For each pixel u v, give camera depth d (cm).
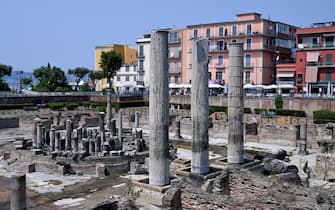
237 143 2689
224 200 1652
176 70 10069
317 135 4462
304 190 1667
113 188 2858
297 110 6316
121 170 3409
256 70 8762
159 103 2170
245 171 2003
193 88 2400
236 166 2495
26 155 3622
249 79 8862
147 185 2195
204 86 2388
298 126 4616
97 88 13525
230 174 1995
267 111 6494
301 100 6425
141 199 2183
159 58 2166
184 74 9969
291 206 1529
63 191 2814
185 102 8169
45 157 3481
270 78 8975
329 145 3031
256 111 6756
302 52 7731
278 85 7706
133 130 5078
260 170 2648
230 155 2708
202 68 2388
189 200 1748
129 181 2753
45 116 6425
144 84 10888
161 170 2183
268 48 8800
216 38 9238
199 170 2386
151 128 2194
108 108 5556
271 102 6812
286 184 1791
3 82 11069
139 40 10894
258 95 7450
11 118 6412
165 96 2181
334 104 6088
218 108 7112
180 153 4262
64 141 4025
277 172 2548
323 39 7481
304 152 4059
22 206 1934
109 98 5566
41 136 3888
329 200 1552
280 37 9262
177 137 5225
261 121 5719
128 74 12175
